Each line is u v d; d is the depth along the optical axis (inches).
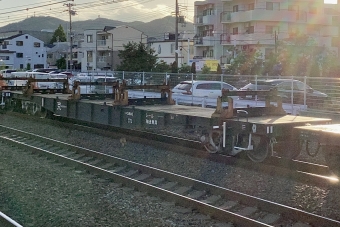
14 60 3179.1
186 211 299.7
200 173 411.2
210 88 976.9
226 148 433.4
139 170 417.4
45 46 3587.6
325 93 775.1
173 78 1099.3
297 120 423.5
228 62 1808.6
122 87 575.2
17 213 298.0
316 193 335.0
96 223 278.5
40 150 491.5
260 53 1512.1
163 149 508.4
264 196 340.2
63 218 287.1
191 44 2378.2
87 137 605.0
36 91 790.5
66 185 366.0
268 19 1829.5
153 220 284.2
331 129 361.7
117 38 2728.8
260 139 410.9
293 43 1498.5
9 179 382.0
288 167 412.2
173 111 513.3
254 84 855.7
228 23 1984.5
